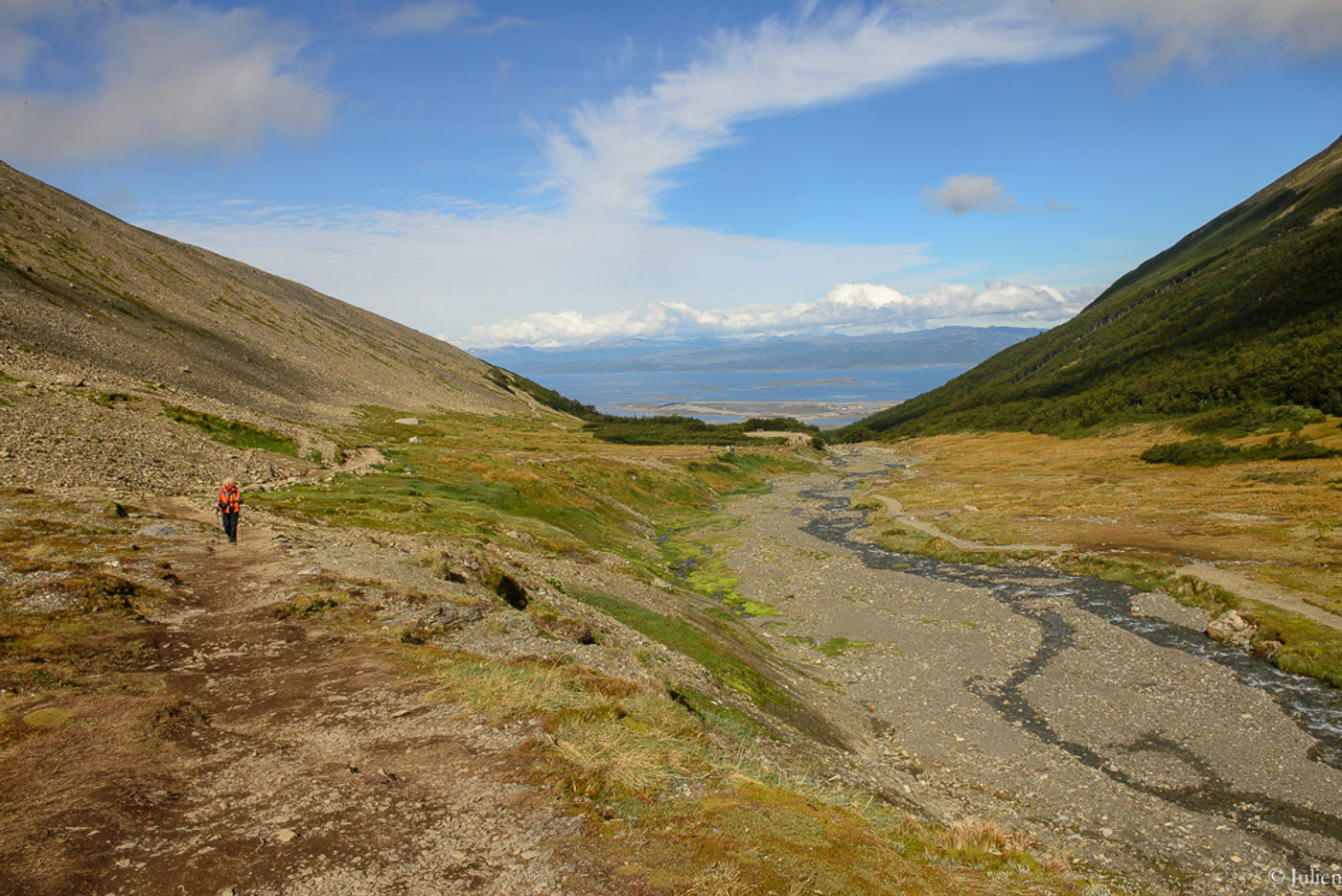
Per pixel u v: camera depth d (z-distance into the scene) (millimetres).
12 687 12086
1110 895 11562
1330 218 194875
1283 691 33031
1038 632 42750
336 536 30203
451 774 10727
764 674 31547
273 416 83625
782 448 168250
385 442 93938
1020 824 21906
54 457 33781
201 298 145875
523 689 14672
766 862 9297
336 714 12719
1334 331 126562
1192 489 85438
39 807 8609
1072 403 170750
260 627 17547
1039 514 79312
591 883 8297
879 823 12891
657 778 11742
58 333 76250
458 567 26938
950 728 29562
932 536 71688
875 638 42281
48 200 139625
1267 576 47969
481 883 8062
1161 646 39875
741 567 61938
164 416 51156
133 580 19234
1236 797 23922
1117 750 27422
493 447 111188
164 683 13461
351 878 7887
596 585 37438
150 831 8453
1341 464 86375
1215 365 149500
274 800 9516
